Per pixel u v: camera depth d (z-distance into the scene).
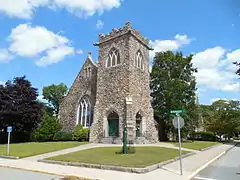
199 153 22.47
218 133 53.09
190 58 39.03
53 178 10.92
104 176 11.18
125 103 28.00
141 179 10.58
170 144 29.14
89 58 35.56
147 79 33.00
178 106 35.16
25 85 34.34
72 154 17.72
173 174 11.77
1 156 18.34
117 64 30.44
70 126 34.94
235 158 19.86
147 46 33.53
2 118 31.88
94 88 33.47
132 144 26.61
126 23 30.23
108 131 29.14
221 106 56.69
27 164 14.98
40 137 33.81
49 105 58.34
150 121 31.94
